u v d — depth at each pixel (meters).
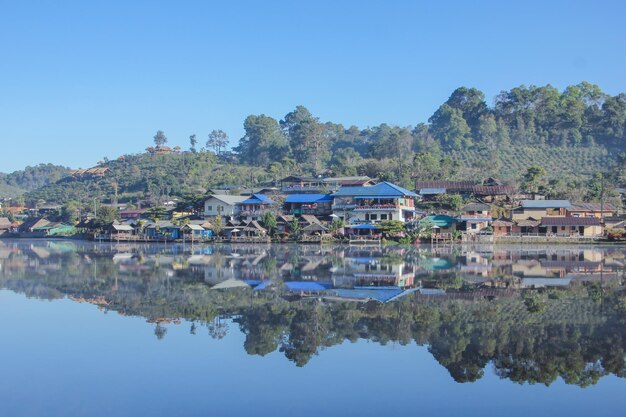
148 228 124.19
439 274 49.56
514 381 19.84
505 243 100.00
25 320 30.08
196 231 118.00
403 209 112.75
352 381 19.86
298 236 105.44
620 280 45.03
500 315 30.38
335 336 26.14
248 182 176.62
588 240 98.25
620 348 23.80
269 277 47.91
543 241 99.12
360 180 135.88
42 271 54.44
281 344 24.77
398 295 37.41
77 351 23.84
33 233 151.88
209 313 31.56
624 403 17.81
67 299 36.78
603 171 187.12
